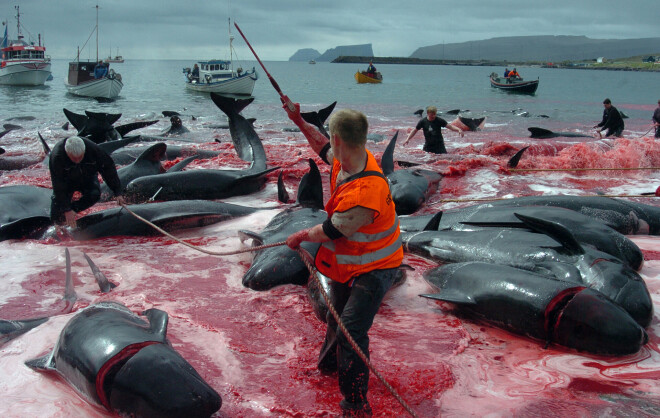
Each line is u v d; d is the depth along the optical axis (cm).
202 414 355
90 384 377
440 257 698
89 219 798
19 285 622
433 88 5972
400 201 912
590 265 563
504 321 522
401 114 3005
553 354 484
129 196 967
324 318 526
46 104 3469
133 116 2777
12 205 815
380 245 373
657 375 446
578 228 679
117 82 4056
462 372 448
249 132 1177
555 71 19062
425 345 495
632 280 536
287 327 521
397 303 590
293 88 5650
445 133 2170
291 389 421
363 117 357
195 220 839
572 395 416
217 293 600
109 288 605
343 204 358
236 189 1045
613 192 1081
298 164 1288
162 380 355
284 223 739
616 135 2025
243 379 434
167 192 984
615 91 5788
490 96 4722
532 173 1245
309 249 644
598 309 473
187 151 1482
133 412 358
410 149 1559
